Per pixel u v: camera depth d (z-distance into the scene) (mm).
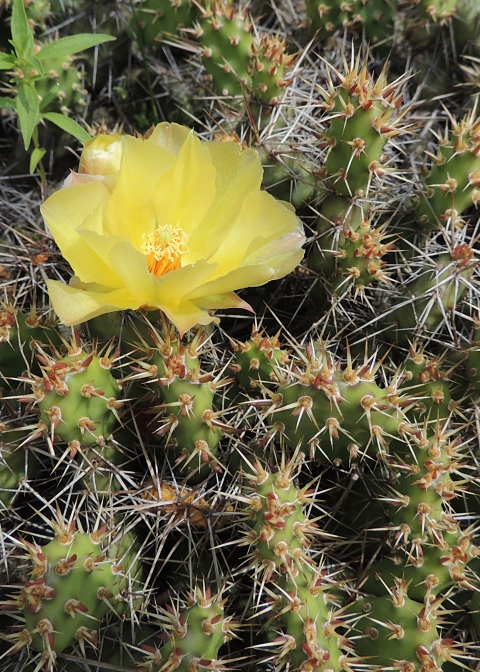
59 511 321
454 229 363
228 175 333
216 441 326
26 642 311
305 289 376
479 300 355
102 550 321
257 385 336
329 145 346
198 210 333
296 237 327
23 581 336
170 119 420
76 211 320
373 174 350
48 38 411
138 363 330
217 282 311
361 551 347
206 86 402
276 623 329
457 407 347
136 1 408
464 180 355
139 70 422
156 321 331
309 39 412
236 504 332
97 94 422
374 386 323
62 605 309
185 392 317
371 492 347
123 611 327
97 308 307
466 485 353
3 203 400
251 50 373
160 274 331
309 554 335
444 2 398
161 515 329
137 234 333
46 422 315
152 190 329
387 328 362
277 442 335
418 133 401
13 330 335
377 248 348
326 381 318
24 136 358
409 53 414
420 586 331
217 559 337
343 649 326
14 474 334
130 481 331
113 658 327
